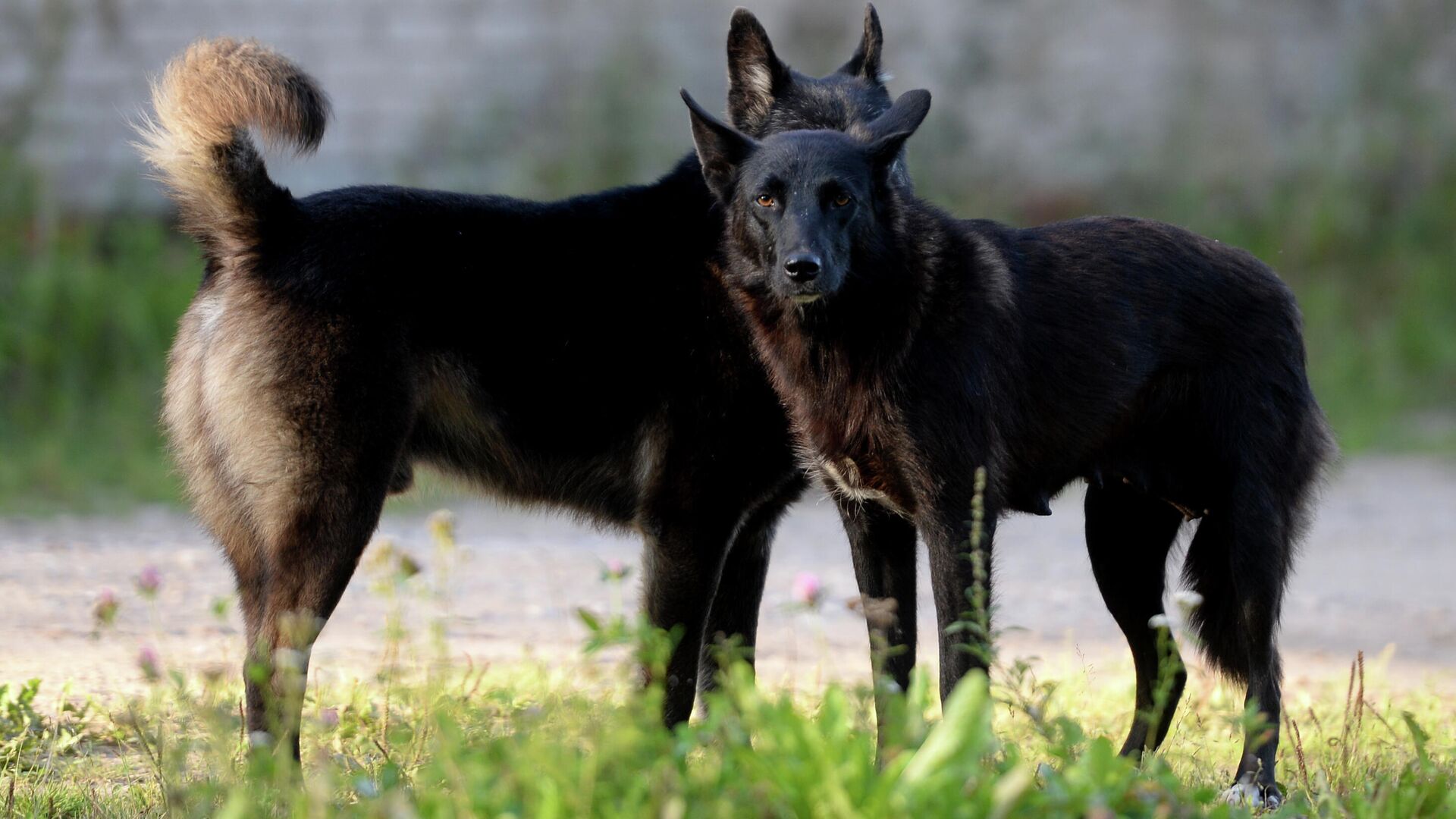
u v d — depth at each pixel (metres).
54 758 8.69
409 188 9.80
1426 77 32.72
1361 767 8.32
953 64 31.45
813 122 11.76
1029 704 7.08
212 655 11.48
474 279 9.58
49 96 27.52
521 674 10.65
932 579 8.56
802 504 21.92
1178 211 31.45
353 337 9.08
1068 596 15.91
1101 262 9.21
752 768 5.52
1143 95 32.12
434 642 8.64
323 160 28.75
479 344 9.59
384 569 10.21
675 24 30.28
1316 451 9.38
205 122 8.90
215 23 28.25
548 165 29.28
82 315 23.70
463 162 29.22
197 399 9.27
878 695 7.59
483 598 14.80
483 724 7.11
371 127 29.00
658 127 29.91
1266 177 32.12
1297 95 32.44
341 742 8.88
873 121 9.74
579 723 6.03
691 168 10.16
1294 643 13.77
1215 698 10.70
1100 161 31.80
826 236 8.38
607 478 10.12
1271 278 9.48
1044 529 20.44
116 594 14.02
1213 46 32.28
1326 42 32.59
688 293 9.88
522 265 9.73
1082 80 31.95
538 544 18.06
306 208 9.34
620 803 5.50
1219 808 6.29
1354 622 14.75
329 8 28.73
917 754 5.39
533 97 29.72
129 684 10.40
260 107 8.91
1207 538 9.34
